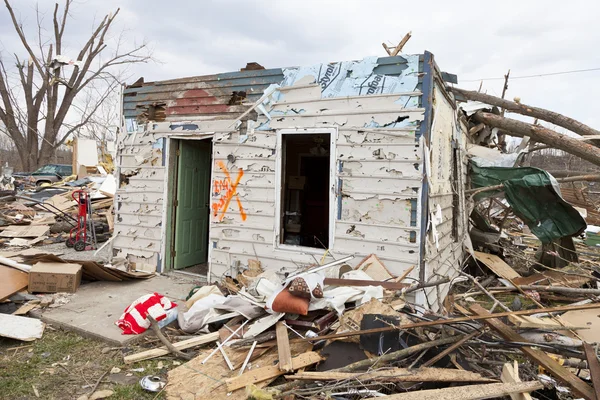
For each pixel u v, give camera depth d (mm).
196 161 7289
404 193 4914
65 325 4441
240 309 4254
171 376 3408
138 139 6969
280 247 5645
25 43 22531
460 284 6875
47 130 23547
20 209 12039
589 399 2666
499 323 3311
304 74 5527
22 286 5293
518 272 7609
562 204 6461
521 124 8195
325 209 9523
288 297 4051
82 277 6137
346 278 4648
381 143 5031
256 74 5891
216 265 6117
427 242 4930
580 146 7344
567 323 3771
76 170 19297
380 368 3133
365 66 5160
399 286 4457
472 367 3207
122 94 7176
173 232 6863
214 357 3689
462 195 7203
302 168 9539
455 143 7125
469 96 9547
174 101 6621
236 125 5988
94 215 11211
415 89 4891
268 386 3262
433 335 3609
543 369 3211
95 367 3664
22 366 3623
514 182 6805
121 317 4445
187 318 4371
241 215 5945
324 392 2955
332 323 4023
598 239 10633
